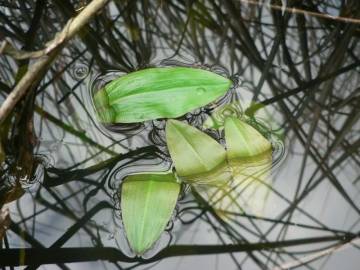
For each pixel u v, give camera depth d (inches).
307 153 24.4
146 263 22.5
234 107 25.0
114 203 23.3
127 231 22.6
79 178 23.7
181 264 22.5
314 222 23.3
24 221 23.0
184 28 27.0
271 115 25.0
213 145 23.7
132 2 27.3
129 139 24.4
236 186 23.6
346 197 23.6
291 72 26.2
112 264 22.5
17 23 26.1
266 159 23.9
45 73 24.9
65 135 24.4
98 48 26.0
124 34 26.6
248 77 25.9
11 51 22.5
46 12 26.4
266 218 23.3
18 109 24.2
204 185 23.5
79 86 25.2
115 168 23.8
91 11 23.7
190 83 24.1
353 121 25.1
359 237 23.0
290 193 23.7
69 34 23.5
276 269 22.6
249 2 27.5
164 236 22.9
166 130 23.8
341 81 26.1
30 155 23.9
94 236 22.8
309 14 27.4
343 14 27.3
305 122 25.0
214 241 22.9
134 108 24.2
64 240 22.8
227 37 26.9
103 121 24.6
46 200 23.4
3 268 22.4
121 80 24.4
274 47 26.8
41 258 22.5
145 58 26.0
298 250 22.8
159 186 23.2
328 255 22.7
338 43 26.9
